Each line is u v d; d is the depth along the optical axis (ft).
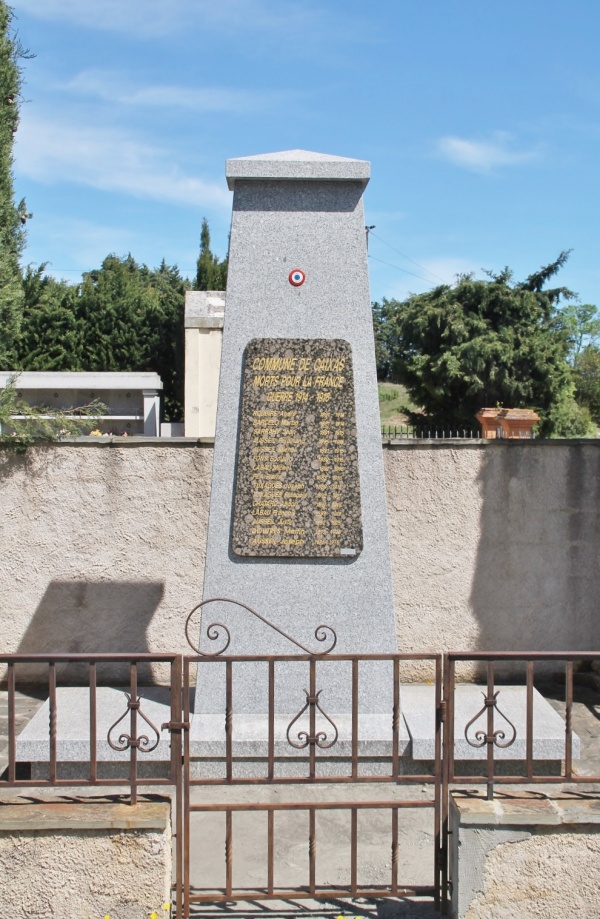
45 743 16.31
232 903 12.37
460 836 11.53
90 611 22.80
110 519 22.71
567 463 23.04
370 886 12.68
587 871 11.51
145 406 54.24
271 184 18.08
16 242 30.91
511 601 23.17
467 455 22.98
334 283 18.11
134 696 11.87
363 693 17.90
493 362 74.28
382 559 18.04
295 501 18.03
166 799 11.94
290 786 16.87
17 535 22.66
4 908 11.32
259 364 18.04
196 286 96.99
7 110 29.55
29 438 22.29
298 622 17.94
